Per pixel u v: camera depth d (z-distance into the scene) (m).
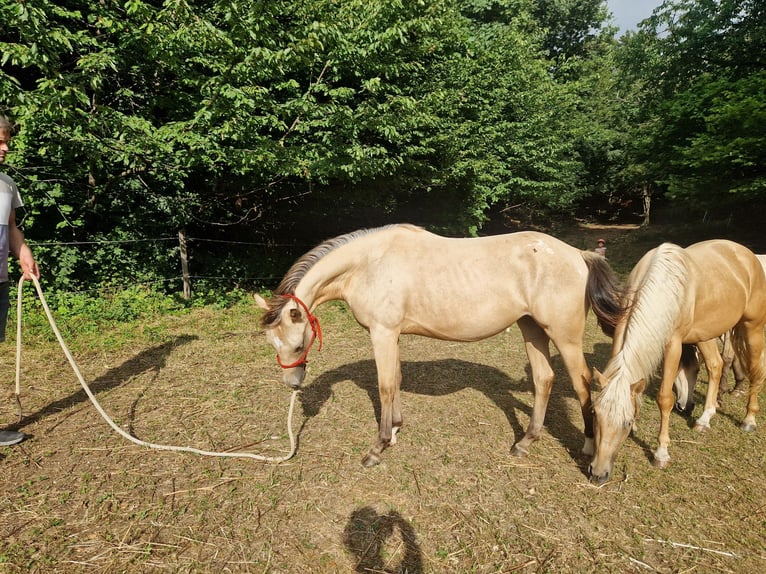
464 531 2.38
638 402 2.59
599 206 29.77
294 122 6.23
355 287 3.09
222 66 5.10
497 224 18.77
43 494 2.54
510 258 2.90
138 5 4.65
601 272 2.79
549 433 3.49
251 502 2.55
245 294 7.93
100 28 5.73
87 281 6.82
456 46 9.57
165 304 6.67
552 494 2.71
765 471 2.99
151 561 2.11
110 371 4.45
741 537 2.37
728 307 3.20
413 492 2.70
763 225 14.34
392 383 3.05
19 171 5.98
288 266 9.54
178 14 4.82
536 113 13.07
